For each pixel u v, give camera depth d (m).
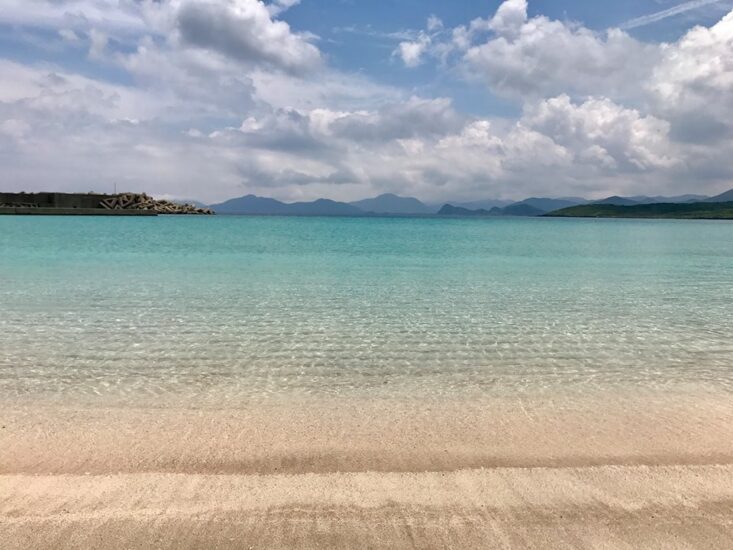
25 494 4.29
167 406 6.67
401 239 47.66
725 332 11.16
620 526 3.96
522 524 3.97
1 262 23.61
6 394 7.10
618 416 6.37
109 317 12.20
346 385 7.61
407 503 4.25
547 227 91.62
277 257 28.16
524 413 6.48
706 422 6.16
